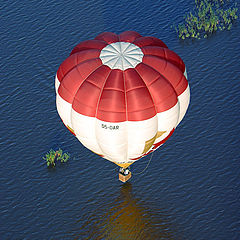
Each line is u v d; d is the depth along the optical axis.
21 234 121.38
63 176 132.50
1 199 128.00
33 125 145.38
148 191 128.62
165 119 105.12
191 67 159.62
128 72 102.81
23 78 158.75
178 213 124.00
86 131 106.62
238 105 147.38
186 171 132.12
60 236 121.06
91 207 126.12
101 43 109.00
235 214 123.06
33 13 180.50
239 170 131.62
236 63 160.00
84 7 181.00
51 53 166.38
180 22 174.38
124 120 102.56
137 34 113.38
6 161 136.50
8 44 170.25
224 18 174.12
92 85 103.06
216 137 139.50
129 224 122.62
